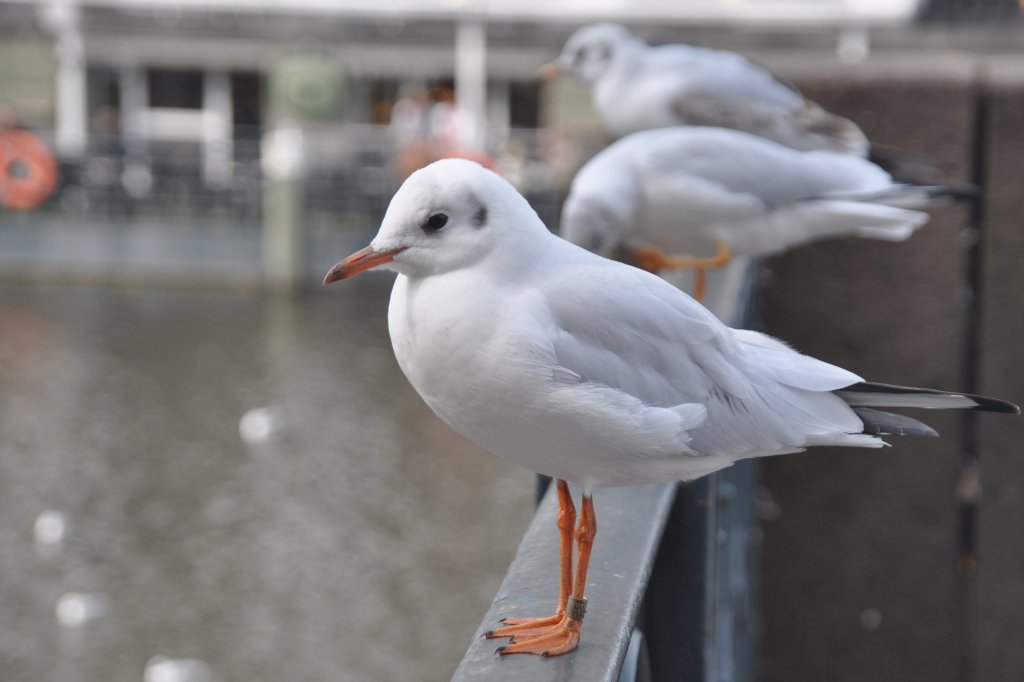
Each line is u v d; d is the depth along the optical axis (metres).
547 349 2.64
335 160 32.41
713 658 3.32
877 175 5.03
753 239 5.03
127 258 28.94
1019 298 4.93
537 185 30.05
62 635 11.89
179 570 13.36
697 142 5.00
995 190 4.93
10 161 28.83
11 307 26.19
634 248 5.28
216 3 35.31
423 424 18.61
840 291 5.11
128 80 36.03
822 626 5.05
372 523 14.68
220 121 36.62
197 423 18.47
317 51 35.62
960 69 5.02
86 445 17.41
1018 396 4.95
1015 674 4.95
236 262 28.70
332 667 11.24
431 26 35.09
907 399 2.96
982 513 4.93
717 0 34.22
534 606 2.70
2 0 35.00
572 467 2.75
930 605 5.00
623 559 2.81
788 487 5.02
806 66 5.52
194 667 11.15
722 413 2.86
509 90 36.59
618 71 6.42
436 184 2.66
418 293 2.70
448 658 11.40
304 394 20.08
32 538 14.18
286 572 13.27
